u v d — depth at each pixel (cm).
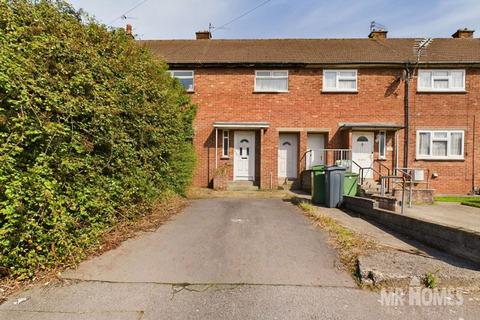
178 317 273
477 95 1217
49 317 270
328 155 1233
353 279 348
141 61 596
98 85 418
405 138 1227
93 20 495
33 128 313
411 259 388
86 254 396
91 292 312
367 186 1048
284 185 1227
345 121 1246
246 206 804
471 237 387
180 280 342
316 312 282
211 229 549
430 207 862
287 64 1239
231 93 1270
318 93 1252
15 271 316
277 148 1255
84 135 398
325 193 836
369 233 542
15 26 327
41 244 333
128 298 303
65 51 369
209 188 1228
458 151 1218
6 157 285
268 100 1262
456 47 1348
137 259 397
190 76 1280
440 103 1227
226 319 271
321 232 532
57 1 423
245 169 1276
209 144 1268
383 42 1460
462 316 279
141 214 584
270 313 280
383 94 1241
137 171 534
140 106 541
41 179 321
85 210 394
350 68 1244
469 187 1203
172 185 809
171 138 725
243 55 1329
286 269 373
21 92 301
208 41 1538
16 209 297
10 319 265
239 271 367
